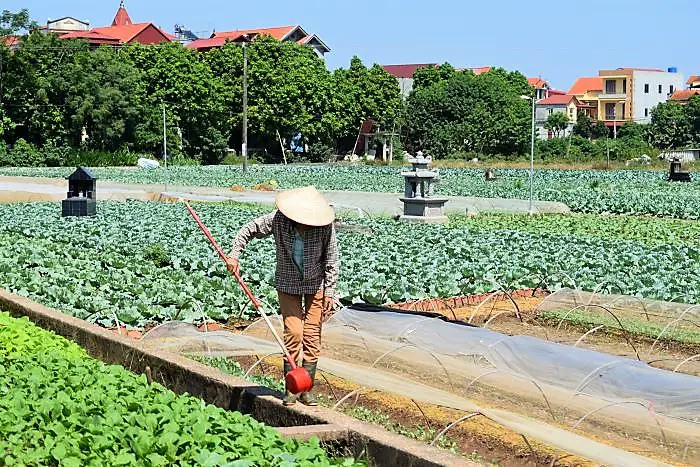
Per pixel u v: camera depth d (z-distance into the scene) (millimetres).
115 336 12531
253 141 101812
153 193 46406
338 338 13094
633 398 10062
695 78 163500
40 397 8664
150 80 90688
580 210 41625
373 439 8211
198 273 20062
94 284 17938
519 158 92625
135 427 7586
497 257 22250
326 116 101125
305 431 8367
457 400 10516
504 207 41000
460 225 31953
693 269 21047
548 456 9469
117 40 111562
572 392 10438
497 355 11609
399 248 23328
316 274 9555
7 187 50312
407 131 104312
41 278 18312
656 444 9578
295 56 100562
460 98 102625
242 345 13156
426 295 17969
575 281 19297
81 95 84062
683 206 40156
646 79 146250
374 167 83625
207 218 32500
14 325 12164
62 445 7293
